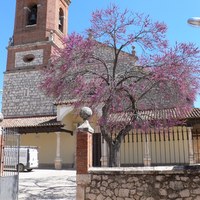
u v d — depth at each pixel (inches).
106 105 593.3
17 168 478.6
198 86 624.4
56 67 641.0
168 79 580.1
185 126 892.0
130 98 605.9
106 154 898.1
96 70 674.8
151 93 642.8
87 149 379.6
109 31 649.6
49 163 1106.1
